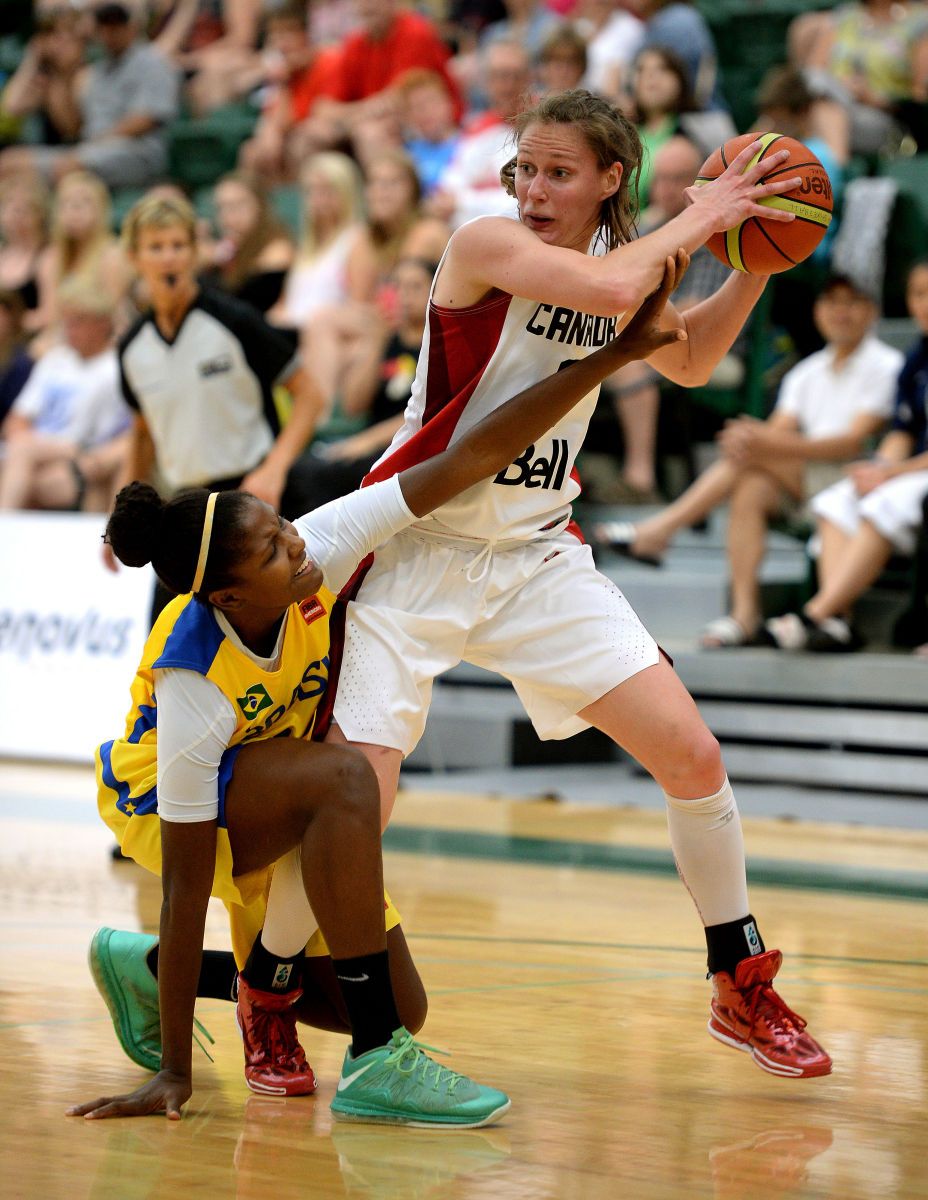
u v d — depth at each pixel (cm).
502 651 535
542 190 503
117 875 920
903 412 1338
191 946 485
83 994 638
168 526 470
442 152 1853
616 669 523
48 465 1620
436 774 1422
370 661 509
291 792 479
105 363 1634
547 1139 466
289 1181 421
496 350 512
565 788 1327
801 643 1316
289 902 504
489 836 1102
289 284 1730
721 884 537
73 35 2395
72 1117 479
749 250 533
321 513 508
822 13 1944
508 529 524
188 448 973
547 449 521
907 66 1741
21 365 1720
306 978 539
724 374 1485
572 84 1633
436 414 526
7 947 718
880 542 1293
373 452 1344
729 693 1333
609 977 687
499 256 488
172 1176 423
